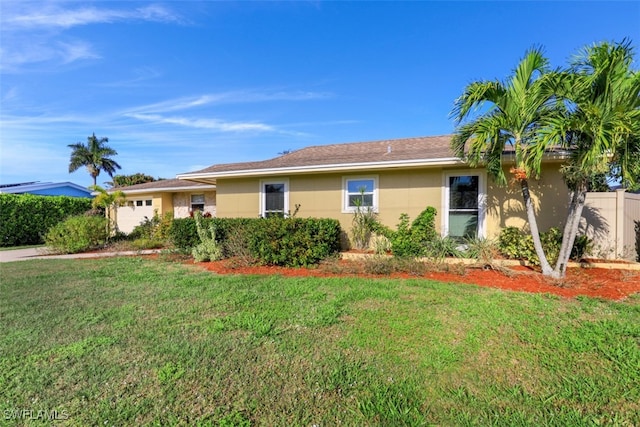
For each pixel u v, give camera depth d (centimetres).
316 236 833
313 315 467
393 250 859
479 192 895
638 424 249
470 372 319
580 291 571
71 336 410
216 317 469
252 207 1180
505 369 324
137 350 368
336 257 860
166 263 943
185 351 363
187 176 1195
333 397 282
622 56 533
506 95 623
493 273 700
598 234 827
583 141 579
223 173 1130
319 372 320
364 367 328
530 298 526
